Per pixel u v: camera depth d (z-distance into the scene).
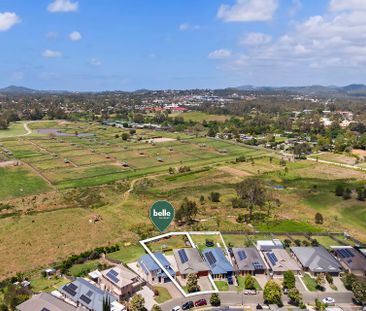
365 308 75.81
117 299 76.06
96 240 110.81
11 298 75.50
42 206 142.38
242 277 87.62
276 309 75.38
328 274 87.06
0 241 109.62
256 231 115.12
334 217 132.88
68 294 77.31
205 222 124.38
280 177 188.12
